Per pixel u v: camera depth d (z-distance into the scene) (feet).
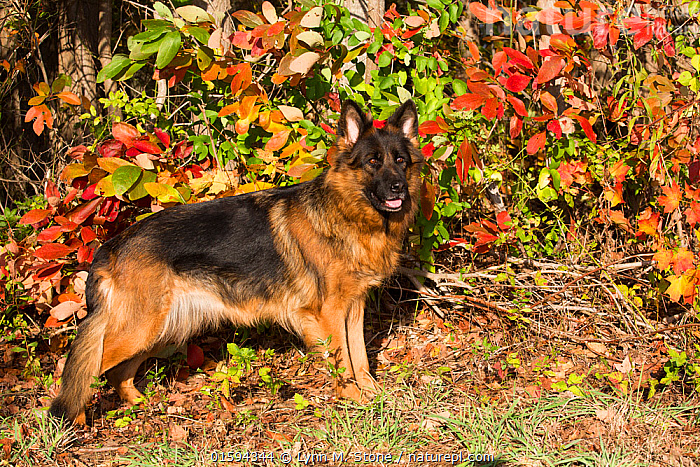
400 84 17.40
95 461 12.07
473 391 14.93
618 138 18.78
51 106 22.50
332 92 18.28
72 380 13.41
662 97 16.26
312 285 14.78
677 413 12.98
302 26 15.96
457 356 17.13
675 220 17.17
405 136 15.31
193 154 18.76
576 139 18.76
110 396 15.61
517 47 17.60
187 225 14.53
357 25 16.71
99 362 13.76
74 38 28.89
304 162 16.16
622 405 13.05
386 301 20.56
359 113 14.58
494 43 19.51
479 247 18.21
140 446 12.46
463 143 15.28
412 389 14.62
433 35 17.47
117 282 14.03
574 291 18.97
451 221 20.48
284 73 16.26
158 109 19.20
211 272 14.62
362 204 14.33
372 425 12.78
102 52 30.19
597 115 17.70
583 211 21.06
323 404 14.47
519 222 18.81
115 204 16.60
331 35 16.63
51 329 18.22
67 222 15.99
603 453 11.19
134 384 16.42
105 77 16.28
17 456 11.73
